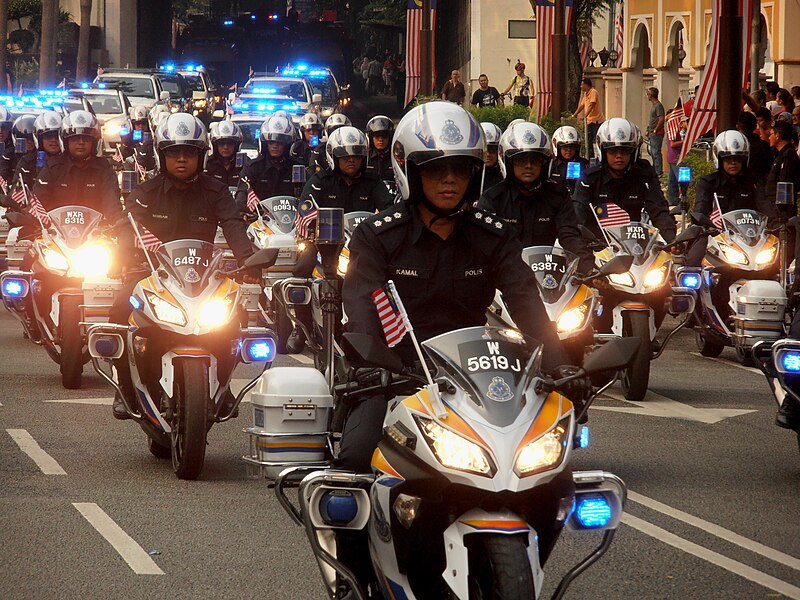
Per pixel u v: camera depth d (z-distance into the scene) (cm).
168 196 1748
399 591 955
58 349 2375
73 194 2403
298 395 1162
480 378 940
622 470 1752
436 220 1059
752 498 1606
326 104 8406
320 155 3747
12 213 2344
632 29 7700
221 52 11269
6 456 1789
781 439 1961
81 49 10412
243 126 6284
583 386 992
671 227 2267
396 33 16162
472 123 1048
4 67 8700
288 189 3291
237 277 1698
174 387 1680
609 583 1273
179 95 8119
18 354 2731
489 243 1066
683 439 1953
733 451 1875
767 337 2492
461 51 11069
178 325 1634
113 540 1393
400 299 1053
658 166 5762
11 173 3753
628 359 981
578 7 7644
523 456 909
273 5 17950
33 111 5266
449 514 927
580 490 990
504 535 900
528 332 1054
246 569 1303
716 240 2634
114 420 2047
